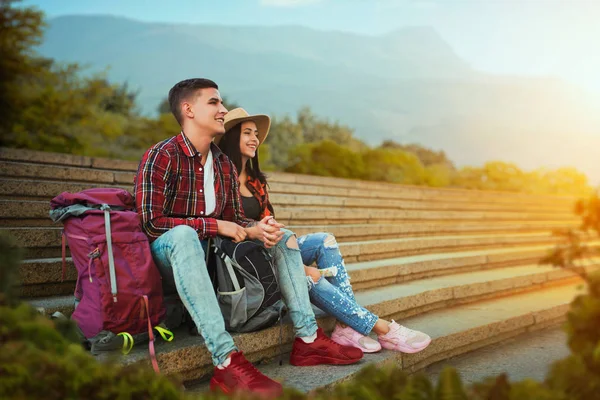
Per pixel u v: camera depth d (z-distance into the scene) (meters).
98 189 2.86
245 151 3.60
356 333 3.28
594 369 1.53
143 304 2.53
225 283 2.88
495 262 6.81
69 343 1.60
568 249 1.76
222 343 2.53
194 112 2.99
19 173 4.68
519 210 11.21
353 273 4.71
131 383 1.44
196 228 2.86
